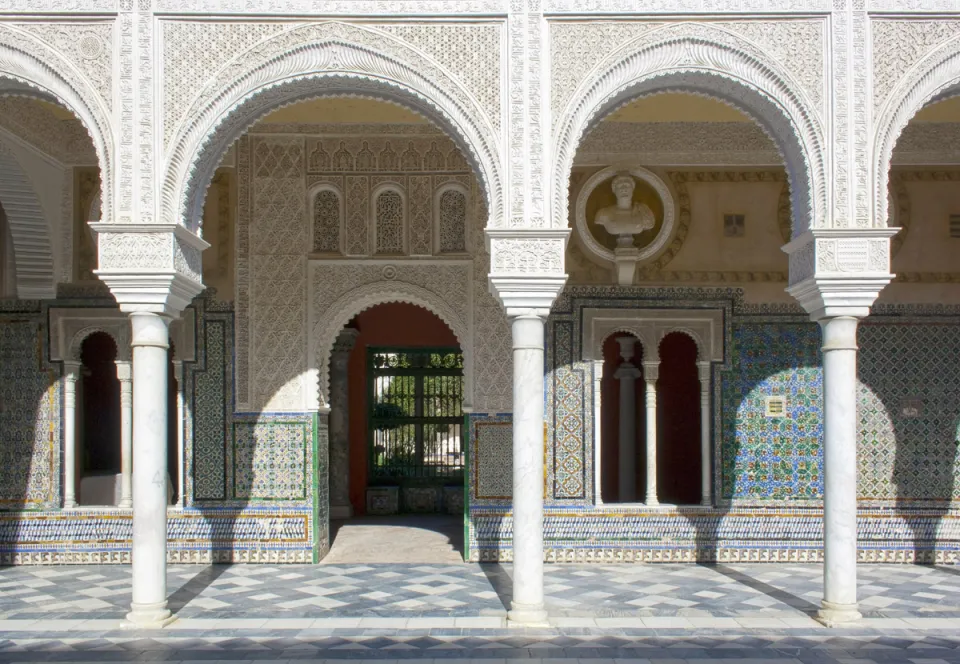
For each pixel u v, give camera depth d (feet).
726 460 17.52
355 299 17.56
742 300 17.70
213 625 12.66
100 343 20.59
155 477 12.67
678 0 12.94
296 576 16.03
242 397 17.39
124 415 17.65
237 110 13.05
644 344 17.70
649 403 17.71
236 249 17.49
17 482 17.49
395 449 24.29
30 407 17.58
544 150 12.84
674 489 21.04
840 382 12.89
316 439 17.35
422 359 24.49
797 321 17.65
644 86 13.33
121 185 12.64
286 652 11.37
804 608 13.64
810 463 17.46
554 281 12.68
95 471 20.34
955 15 12.86
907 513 17.43
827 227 12.75
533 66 12.92
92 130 12.72
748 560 17.31
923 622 12.81
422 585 15.26
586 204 17.85
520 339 12.78
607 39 12.96
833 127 12.83
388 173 17.71
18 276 17.49
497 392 17.48
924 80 12.89
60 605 13.88
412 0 12.94
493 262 12.69
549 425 17.52
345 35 12.93
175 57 12.82
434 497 24.00
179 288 13.00
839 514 12.85
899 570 16.69
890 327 17.63
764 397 17.57
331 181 17.67
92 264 17.70
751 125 17.79
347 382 23.47
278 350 17.43
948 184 17.78
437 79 12.93
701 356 17.70
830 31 12.91
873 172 12.83
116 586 15.25
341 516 22.98
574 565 17.10
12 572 16.55
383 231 17.70
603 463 21.17
